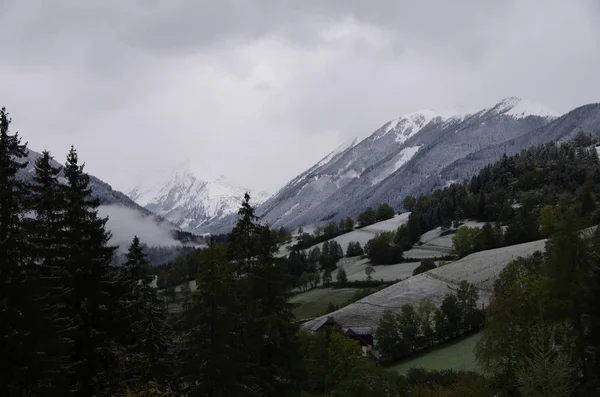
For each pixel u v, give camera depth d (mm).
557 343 39375
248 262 38812
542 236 152375
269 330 36031
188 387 34750
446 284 129875
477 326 101625
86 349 34219
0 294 28234
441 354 92062
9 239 28219
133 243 45281
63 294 32312
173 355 36688
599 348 36062
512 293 45469
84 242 35312
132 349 35406
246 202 40250
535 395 28656
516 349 42906
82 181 36812
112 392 33969
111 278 37250
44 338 29516
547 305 40938
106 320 36219
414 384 69688
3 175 29531
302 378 37594
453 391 55344
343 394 65750
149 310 36188
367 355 100375
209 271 33188
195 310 33094
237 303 34656
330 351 72812
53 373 29297
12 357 28312
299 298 162125
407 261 189750
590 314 38000
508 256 136750
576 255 41281
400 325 101062
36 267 30953
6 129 30047
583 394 35531
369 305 126000
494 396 45031
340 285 169750
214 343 32812
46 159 36312
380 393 67250
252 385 34500
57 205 35094
